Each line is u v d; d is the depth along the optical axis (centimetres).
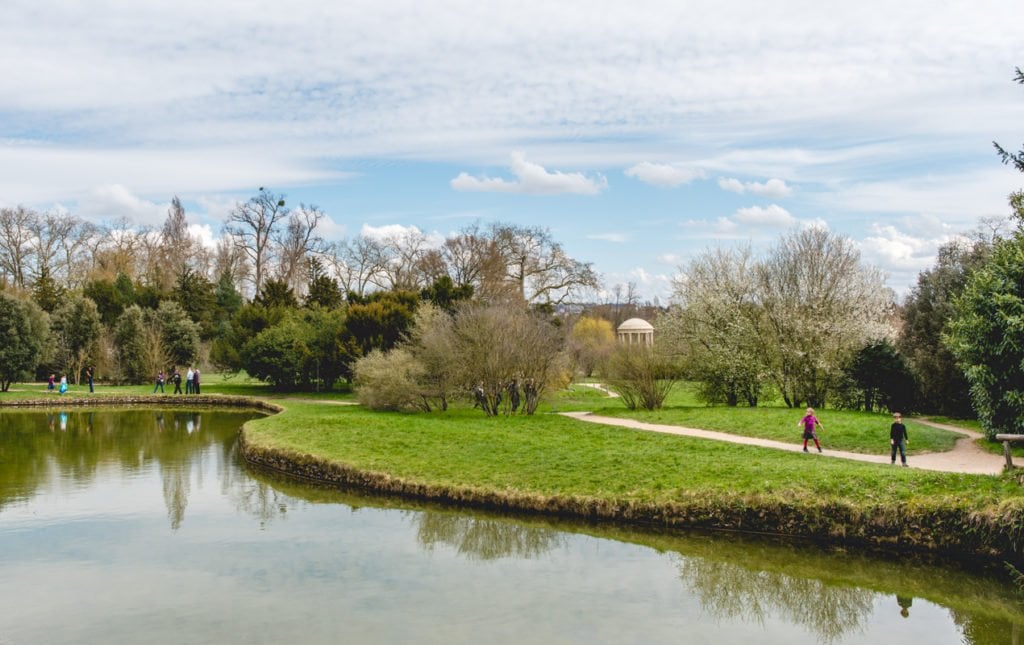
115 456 2356
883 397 2905
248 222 6650
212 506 1675
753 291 3306
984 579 1191
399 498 1731
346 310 4431
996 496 1269
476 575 1193
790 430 2253
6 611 1030
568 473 1683
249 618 998
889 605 1084
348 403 3681
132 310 5050
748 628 992
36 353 4366
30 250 6719
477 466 1809
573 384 4612
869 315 3155
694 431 2386
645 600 1087
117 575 1184
